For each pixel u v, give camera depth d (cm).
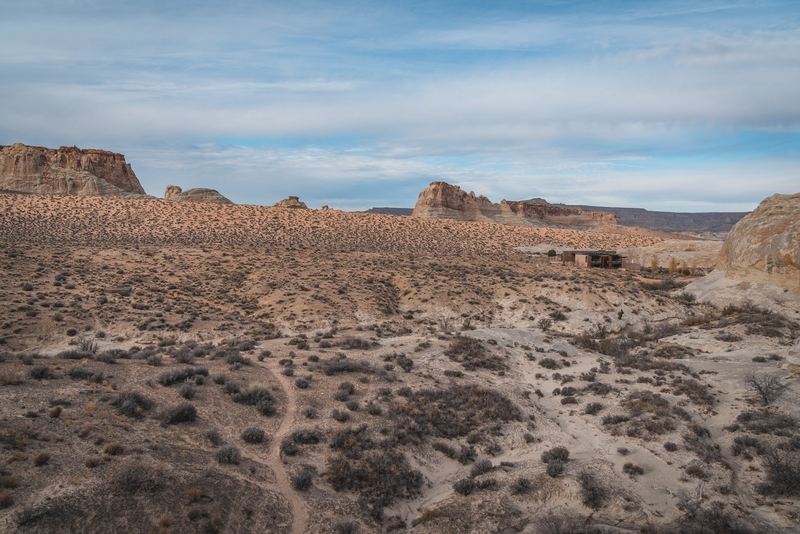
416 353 3306
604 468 1883
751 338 3616
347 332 4006
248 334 3909
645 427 2220
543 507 1636
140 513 1240
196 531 1252
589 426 2345
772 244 4569
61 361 2134
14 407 1558
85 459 1380
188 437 1688
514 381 2989
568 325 4678
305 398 2233
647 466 1912
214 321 4078
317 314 4416
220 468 1541
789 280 4366
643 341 4081
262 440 1800
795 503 1631
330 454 1797
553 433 2280
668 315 4938
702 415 2359
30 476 1249
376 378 2633
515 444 2136
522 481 1745
